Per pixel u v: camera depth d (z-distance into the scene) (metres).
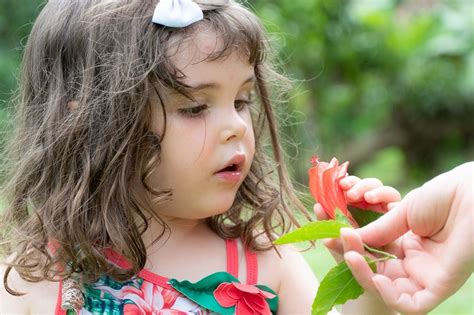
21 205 2.14
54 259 2.00
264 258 2.11
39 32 2.17
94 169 2.00
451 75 7.96
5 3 6.41
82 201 2.01
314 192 1.79
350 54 7.49
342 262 1.61
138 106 1.94
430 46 7.86
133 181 1.97
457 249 1.53
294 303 2.09
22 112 2.22
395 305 1.55
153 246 2.03
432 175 8.11
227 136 1.90
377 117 7.96
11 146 2.27
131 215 1.97
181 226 2.05
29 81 2.20
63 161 2.05
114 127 1.98
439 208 1.58
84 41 2.06
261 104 2.27
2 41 6.38
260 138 2.26
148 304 1.97
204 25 1.92
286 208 2.23
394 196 1.78
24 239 2.07
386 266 1.64
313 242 2.16
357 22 7.58
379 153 7.93
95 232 2.00
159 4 1.95
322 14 7.27
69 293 1.96
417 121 8.01
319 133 7.39
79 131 2.03
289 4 7.00
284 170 2.29
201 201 1.95
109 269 1.97
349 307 1.87
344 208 1.76
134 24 1.99
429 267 1.58
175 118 1.92
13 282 2.04
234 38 1.91
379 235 1.63
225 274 2.02
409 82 7.94
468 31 7.91
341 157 7.75
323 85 7.43
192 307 1.98
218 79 1.90
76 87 2.07
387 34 7.76
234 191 1.96
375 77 7.90
